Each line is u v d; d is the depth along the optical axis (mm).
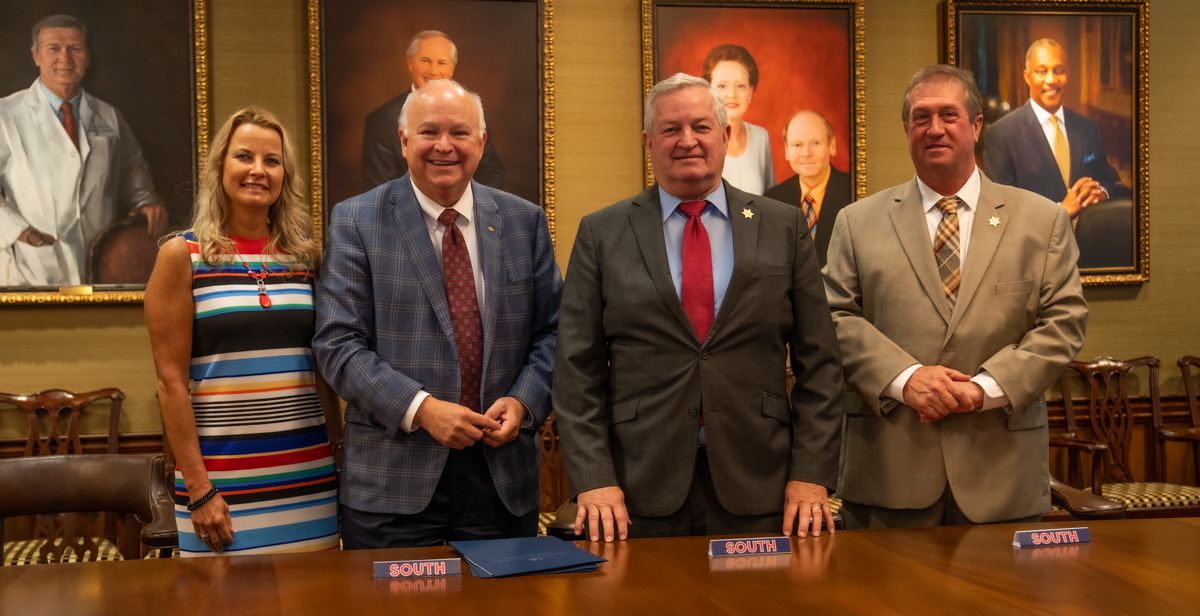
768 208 2145
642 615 1172
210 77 4340
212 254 2199
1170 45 5004
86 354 4238
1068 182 4898
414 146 2158
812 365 2049
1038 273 2297
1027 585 1319
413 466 2111
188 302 2189
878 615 1171
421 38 4438
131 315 4281
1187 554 1515
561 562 1431
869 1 4844
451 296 2191
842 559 1490
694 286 2059
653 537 1822
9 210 4145
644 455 2000
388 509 2100
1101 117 4914
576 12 4648
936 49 4902
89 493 2590
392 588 1312
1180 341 5020
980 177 2416
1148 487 4477
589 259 2125
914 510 2289
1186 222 5035
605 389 2133
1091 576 1368
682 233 2127
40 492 2539
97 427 4250
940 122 2289
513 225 2336
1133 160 4922
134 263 4250
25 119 4152
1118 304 4984
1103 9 4883
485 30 4504
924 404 2139
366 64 4398
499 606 1217
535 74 4559
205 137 4281
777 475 2016
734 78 4680
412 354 2135
